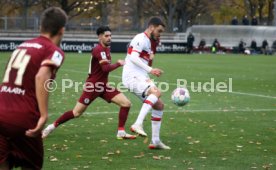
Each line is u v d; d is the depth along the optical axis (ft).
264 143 86.89
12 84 48.75
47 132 87.20
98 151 79.15
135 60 83.46
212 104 134.31
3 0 529.45
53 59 48.47
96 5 541.34
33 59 48.49
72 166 70.28
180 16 576.20
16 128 48.26
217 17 616.39
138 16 565.53
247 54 451.12
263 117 114.42
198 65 290.15
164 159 74.69
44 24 49.47
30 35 431.02
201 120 108.78
